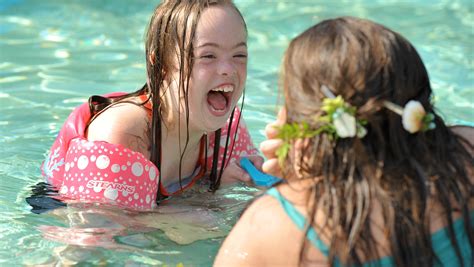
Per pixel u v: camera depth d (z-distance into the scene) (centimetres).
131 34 682
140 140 367
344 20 241
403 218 230
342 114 224
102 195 354
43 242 334
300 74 235
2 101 511
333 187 229
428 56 632
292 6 775
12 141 449
